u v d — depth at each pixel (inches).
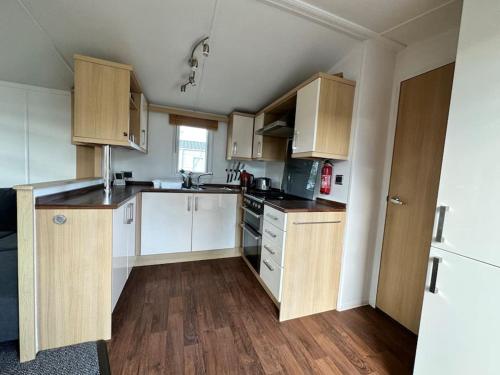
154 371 49.2
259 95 106.8
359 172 72.5
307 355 56.0
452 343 39.0
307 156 71.4
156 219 102.0
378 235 77.4
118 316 66.6
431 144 62.7
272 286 73.4
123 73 70.4
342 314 73.5
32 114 101.7
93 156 109.5
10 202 79.3
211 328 63.6
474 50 36.8
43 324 52.4
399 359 56.1
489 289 34.6
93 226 54.2
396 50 72.4
